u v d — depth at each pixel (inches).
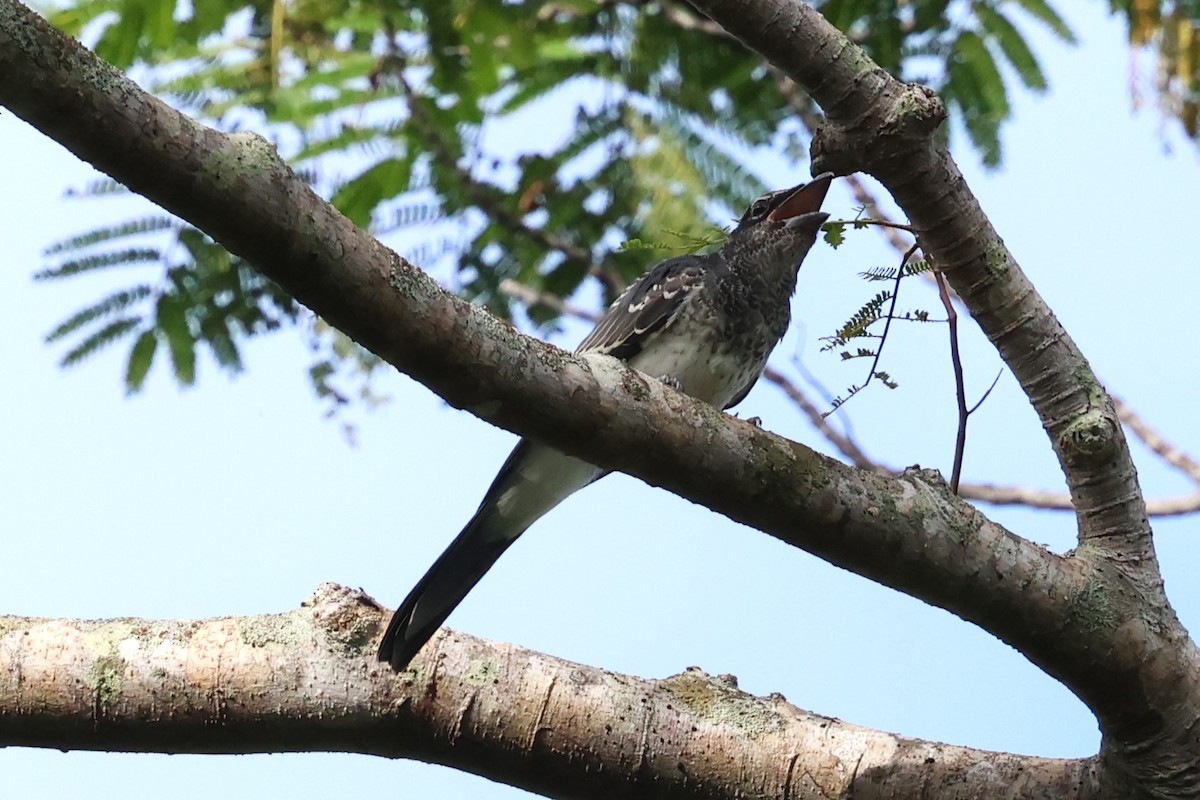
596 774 273.9
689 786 273.3
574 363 239.8
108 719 267.6
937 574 254.5
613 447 241.9
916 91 275.7
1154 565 273.4
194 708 268.8
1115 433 275.6
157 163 207.3
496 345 231.0
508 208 466.6
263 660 271.9
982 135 465.1
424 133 450.9
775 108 477.1
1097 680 261.3
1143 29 446.6
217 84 439.8
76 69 201.6
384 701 271.6
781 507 247.8
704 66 471.2
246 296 462.9
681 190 463.5
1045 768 272.7
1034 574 258.1
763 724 279.0
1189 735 262.4
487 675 276.2
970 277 284.7
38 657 269.3
